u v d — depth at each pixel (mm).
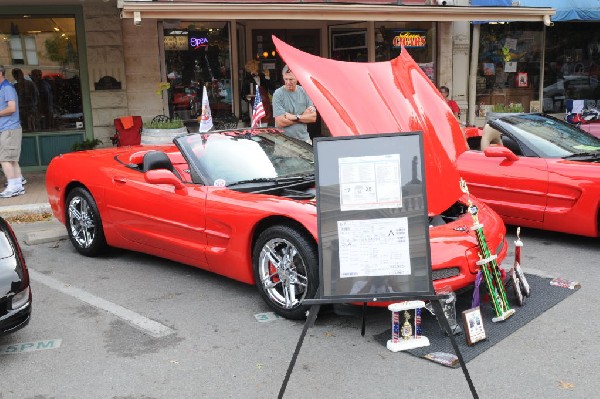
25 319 4004
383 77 4883
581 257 5840
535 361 3746
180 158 5758
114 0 10258
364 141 3279
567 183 5965
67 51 10766
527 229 6953
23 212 8023
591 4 12688
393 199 3229
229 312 4699
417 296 3145
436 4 12344
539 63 14203
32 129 10812
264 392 3486
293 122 7109
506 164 6469
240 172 5273
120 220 5746
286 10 9094
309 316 3199
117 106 10992
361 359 3850
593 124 10359
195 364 3852
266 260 4570
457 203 5027
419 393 3416
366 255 3230
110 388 3576
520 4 12250
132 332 4375
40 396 3512
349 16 9570
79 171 6156
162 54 11117
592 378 3531
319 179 3266
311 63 4707
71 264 6070
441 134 4695
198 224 4984
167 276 5609
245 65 12039
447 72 13117
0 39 10492
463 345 3967
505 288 4871
